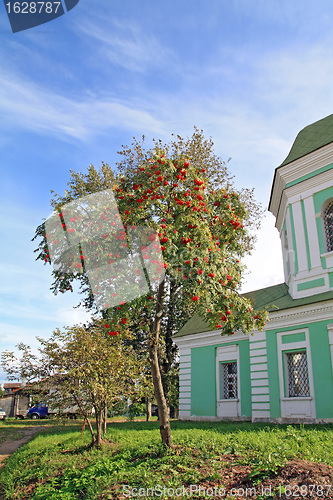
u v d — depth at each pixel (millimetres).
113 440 11836
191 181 8523
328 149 15320
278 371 14719
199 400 18594
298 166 16219
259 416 15008
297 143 17844
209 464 6672
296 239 15891
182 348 20156
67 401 10922
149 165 8406
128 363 11664
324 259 14906
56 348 10844
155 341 8633
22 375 10805
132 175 8883
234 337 17891
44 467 9156
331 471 5453
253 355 15758
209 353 18797
